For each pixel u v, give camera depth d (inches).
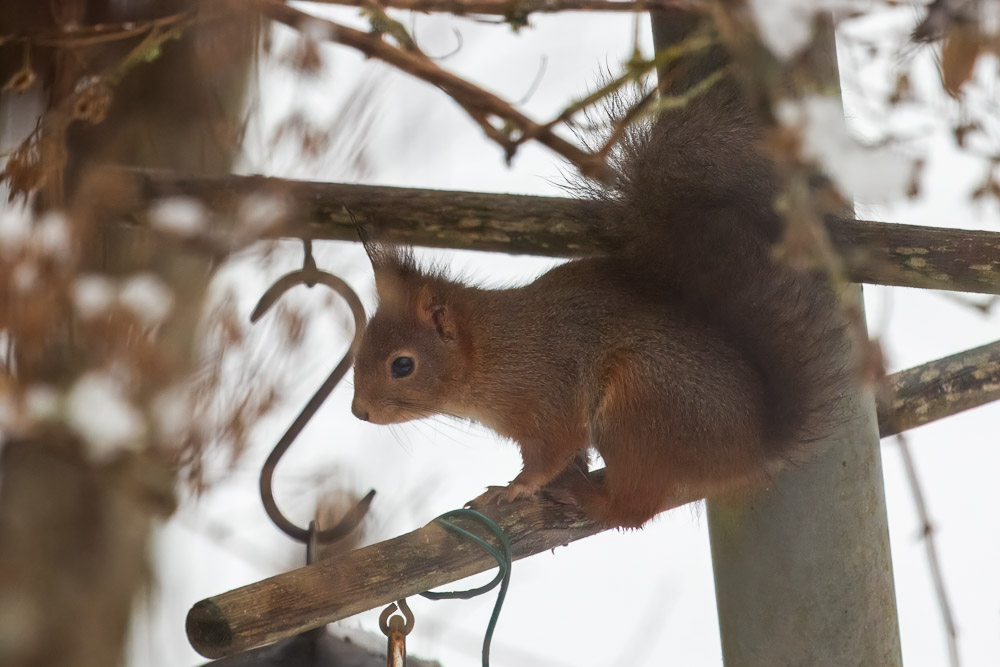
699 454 298.8
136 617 469.7
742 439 294.5
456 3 278.4
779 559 287.6
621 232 300.8
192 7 339.0
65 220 277.4
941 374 303.1
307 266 283.9
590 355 320.8
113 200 287.9
